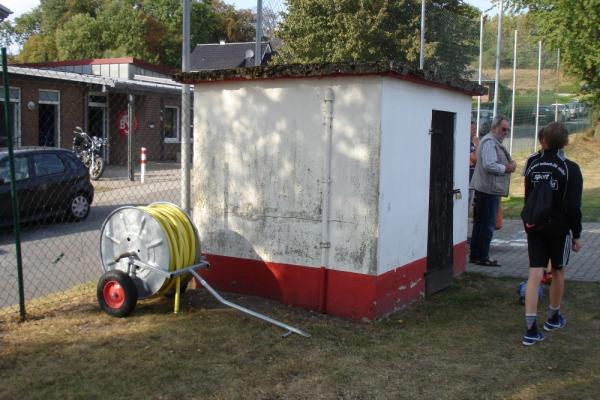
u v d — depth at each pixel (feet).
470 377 14.79
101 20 149.18
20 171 35.60
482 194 26.53
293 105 19.35
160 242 18.53
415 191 20.31
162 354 15.65
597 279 24.06
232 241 20.90
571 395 13.84
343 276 18.80
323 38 83.87
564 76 82.84
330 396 13.69
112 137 81.51
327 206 18.88
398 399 13.62
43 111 68.90
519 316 19.66
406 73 18.19
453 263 23.93
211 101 20.97
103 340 16.58
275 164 19.85
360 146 18.25
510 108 69.21
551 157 17.28
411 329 18.17
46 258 28.63
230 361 15.35
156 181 62.75
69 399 13.24
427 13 50.11
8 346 16.12
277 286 20.12
